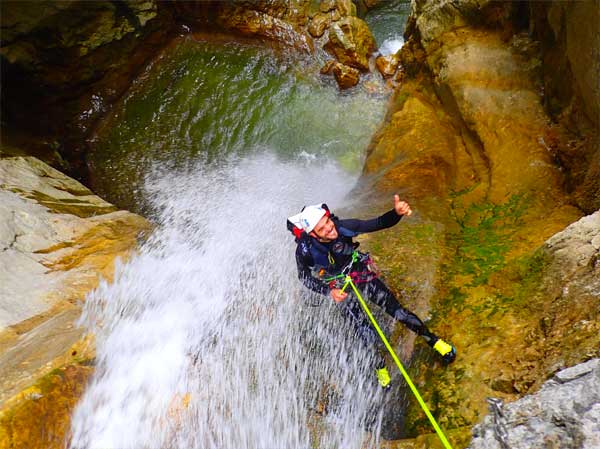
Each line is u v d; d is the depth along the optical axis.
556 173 5.02
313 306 4.45
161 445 3.26
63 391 3.20
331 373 3.91
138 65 8.76
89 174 7.44
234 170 7.48
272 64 9.10
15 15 6.98
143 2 8.36
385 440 3.37
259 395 3.75
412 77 8.40
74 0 7.30
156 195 7.02
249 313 4.49
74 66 7.83
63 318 3.94
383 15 11.33
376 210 5.41
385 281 4.43
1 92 7.35
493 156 5.59
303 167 7.52
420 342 3.87
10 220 4.60
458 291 4.08
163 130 8.12
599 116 4.50
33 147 7.09
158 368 3.74
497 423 2.57
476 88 6.34
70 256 4.69
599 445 2.15
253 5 9.33
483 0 7.11
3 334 3.60
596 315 3.03
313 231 3.46
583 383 2.45
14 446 2.83
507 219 4.80
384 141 6.96
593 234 3.52
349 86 8.76
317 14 9.58
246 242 5.73
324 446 3.40
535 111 5.74
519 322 3.50
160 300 4.52
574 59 4.83
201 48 9.27
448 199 5.46
